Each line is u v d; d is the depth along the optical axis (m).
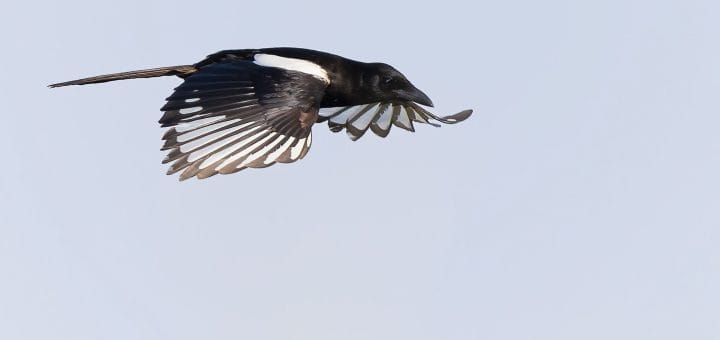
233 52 16.53
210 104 14.91
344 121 17.67
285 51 16.59
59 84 16.47
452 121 17.55
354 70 16.98
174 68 16.53
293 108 15.12
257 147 14.64
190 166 14.42
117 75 16.48
